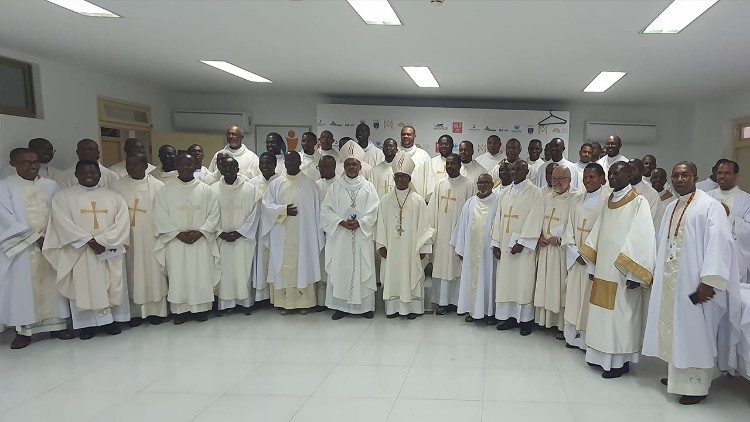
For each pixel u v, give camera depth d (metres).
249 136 7.76
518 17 3.36
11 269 3.71
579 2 3.04
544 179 5.18
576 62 4.72
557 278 3.78
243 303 4.62
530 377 3.19
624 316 3.04
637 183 4.36
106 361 3.49
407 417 2.66
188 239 4.20
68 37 4.13
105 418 2.67
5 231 3.67
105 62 5.12
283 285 4.48
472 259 4.24
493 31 3.72
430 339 3.94
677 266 2.75
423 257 4.47
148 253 4.22
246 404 2.82
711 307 2.71
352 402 2.84
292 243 4.46
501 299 4.04
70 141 5.30
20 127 4.59
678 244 2.76
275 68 5.38
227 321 4.45
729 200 3.95
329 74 5.68
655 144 7.74
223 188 4.44
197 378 3.19
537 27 3.58
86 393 2.98
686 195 2.83
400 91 6.88
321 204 4.48
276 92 7.28
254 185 4.56
